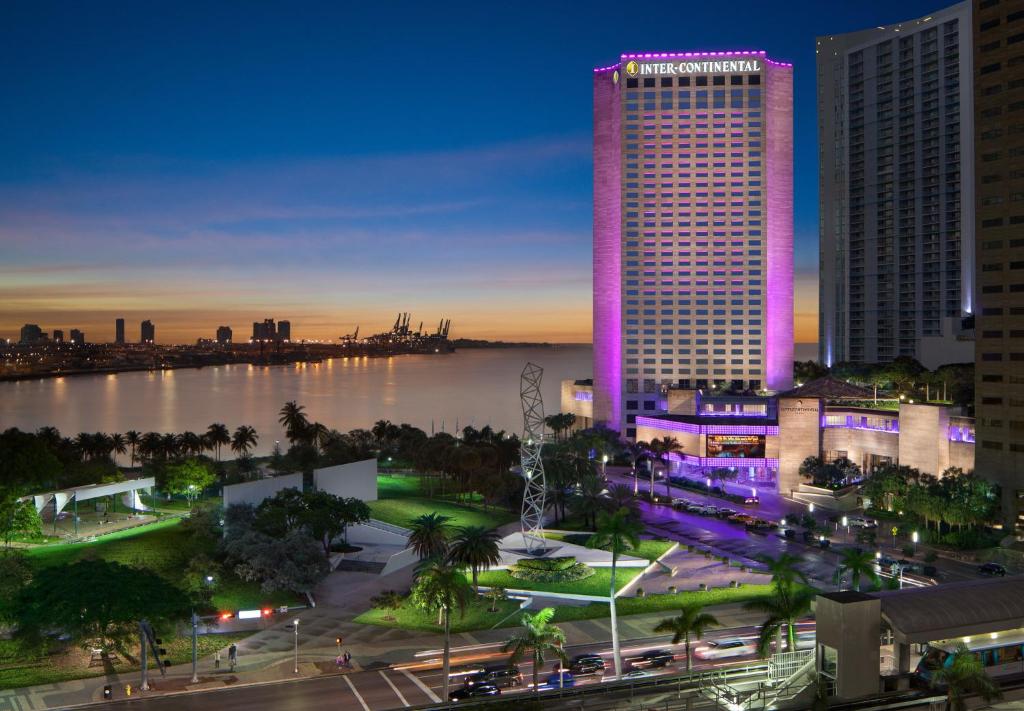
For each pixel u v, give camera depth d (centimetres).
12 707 7575
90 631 8319
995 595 5362
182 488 15562
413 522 12100
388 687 8044
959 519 13250
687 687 5644
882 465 18238
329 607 10844
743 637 9150
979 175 15300
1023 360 14625
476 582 11281
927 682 5106
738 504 17775
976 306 15400
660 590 11431
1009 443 14862
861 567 8569
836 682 4984
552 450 18788
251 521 12450
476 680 7956
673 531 15238
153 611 8138
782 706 5119
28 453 14500
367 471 16225
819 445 19388
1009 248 14875
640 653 8812
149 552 11825
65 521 13712
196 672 8425
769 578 11888
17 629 9062
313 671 8519
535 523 15750
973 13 15475
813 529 14500
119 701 7725
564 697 5459
